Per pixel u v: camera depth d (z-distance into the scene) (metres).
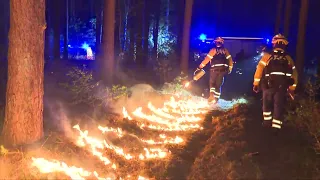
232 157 6.41
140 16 22.27
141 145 7.83
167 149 7.73
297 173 5.81
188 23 15.22
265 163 6.18
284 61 7.86
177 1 26.62
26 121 6.91
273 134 7.63
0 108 8.95
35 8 6.82
